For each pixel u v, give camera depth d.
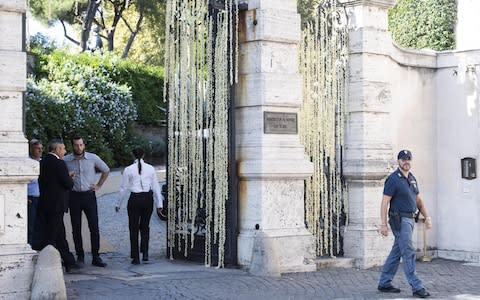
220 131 11.38
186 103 11.85
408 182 9.65
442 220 13.49
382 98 12.45
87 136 22.77
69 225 14.66
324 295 9.50
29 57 23.81
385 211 9.66
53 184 10.60
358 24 12.37
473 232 13.10
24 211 8.87
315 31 12.17
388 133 12.56
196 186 11.84
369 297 9.41
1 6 8.78
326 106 12.18
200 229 11.90
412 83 13.30
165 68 12.02
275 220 11.22
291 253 11.23
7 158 8.68
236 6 11.33
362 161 12.09
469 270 11.94
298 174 11.35
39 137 21.20
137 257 11.84
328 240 12.19
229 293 9.45
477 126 13.12
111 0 32.69
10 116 8.84
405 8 18.94
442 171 13.53
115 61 25.89
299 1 23.47
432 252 13.45
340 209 12.31
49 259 8.77
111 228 15.52
